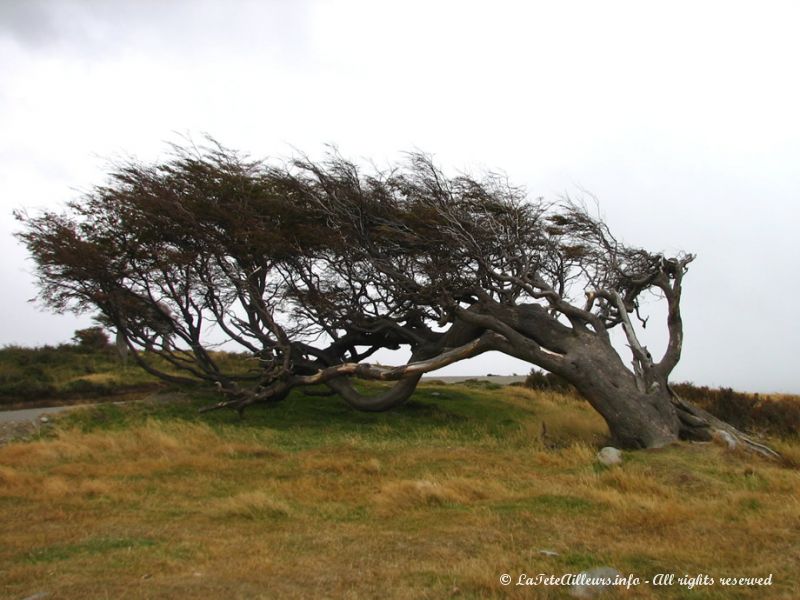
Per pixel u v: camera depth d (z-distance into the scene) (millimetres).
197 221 19844
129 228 19984
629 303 19016
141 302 21078
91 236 20422
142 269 20516
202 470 12359
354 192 19906
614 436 15820
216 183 20141
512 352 17359
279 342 20609
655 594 5973
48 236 19734
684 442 14688
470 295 19750
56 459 13492
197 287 20969
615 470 11664
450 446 15594
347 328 21750
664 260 18109
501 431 18219
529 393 27344
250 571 6594
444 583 6211
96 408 20375
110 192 20172
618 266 18906
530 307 18344
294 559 7020
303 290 21188
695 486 10805
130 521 8789
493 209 19109
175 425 17734
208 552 7293
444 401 23953
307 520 8828
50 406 25875
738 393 23219
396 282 19875
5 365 30328
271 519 8883
